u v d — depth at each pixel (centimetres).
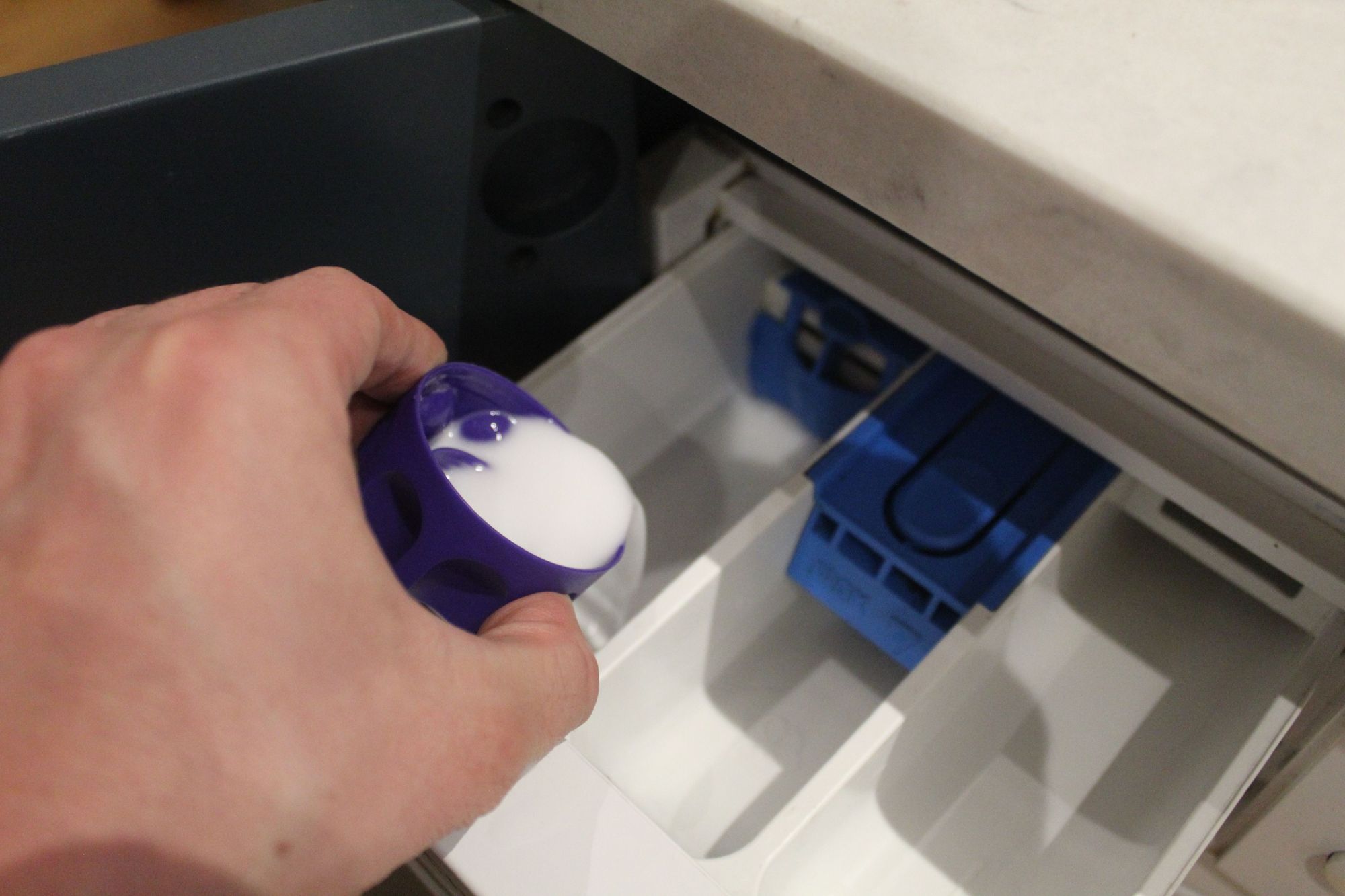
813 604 64
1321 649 46
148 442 22
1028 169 25
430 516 30
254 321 24
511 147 47
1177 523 52
